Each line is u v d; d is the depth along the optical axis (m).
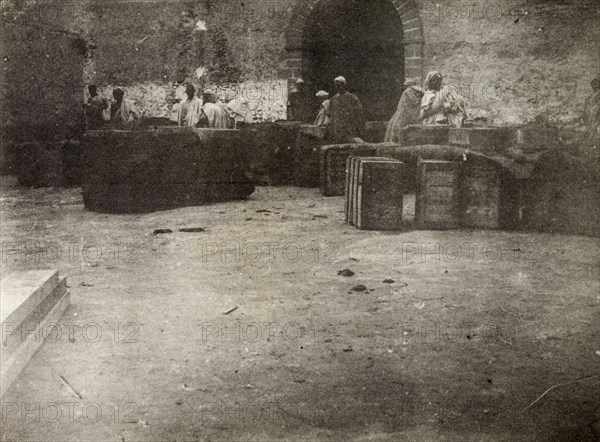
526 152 8.80
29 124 16.14
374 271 6.21
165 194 10.09
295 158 13.49
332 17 16.92
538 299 5.28
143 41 17.42
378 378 3.75
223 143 10.91
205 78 17.16
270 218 9.27
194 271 6.23
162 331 4.55
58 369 3.88
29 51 16.16
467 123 13.31
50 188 13.02
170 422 3.24
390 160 8.39
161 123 16.08
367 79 18.05
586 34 14.55
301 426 3.20
